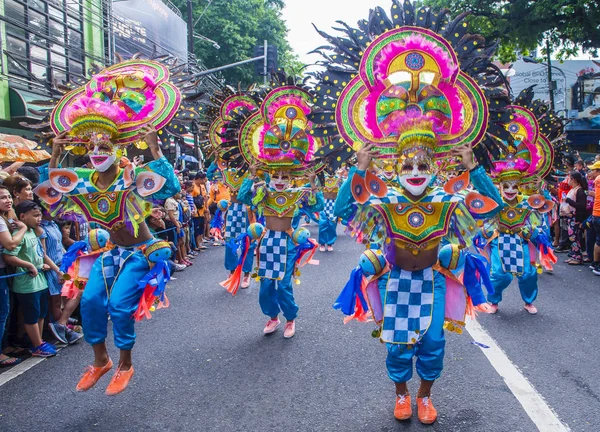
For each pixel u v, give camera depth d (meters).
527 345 4.45
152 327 5.29
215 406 3.40
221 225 8.64
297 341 4.68
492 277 5.47
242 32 27.38
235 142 5.54
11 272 4.45
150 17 18.20
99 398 3.58
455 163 4.27
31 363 4.33
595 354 4.22
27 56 11.38
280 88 5.47
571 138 27.11
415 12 3.37
